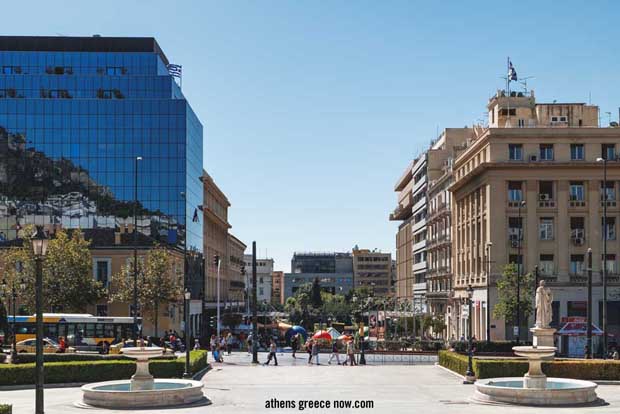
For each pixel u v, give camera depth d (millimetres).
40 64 119438
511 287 74500
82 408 30938
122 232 106562
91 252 90688
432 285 115875
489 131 80938
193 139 115625
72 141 108500
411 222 143875
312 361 60062
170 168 108000
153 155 108250
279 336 91188
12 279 76125
